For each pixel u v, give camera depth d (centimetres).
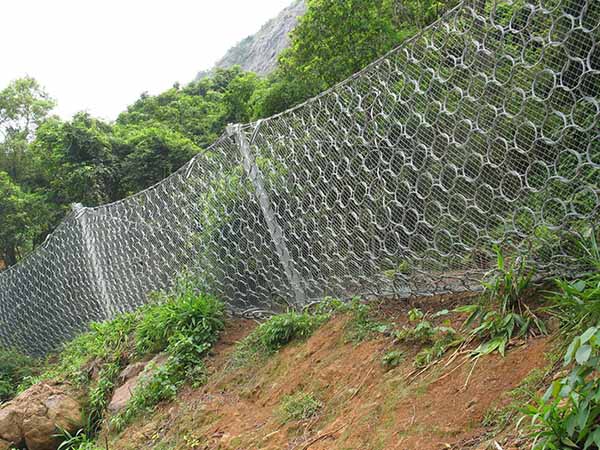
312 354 379
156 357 527
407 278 354
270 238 470
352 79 350
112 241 740
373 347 336
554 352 236
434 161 301
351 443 264
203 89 2586
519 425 207
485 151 274
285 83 940
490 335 278
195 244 574
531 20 241
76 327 874
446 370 273
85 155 1480
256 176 464
